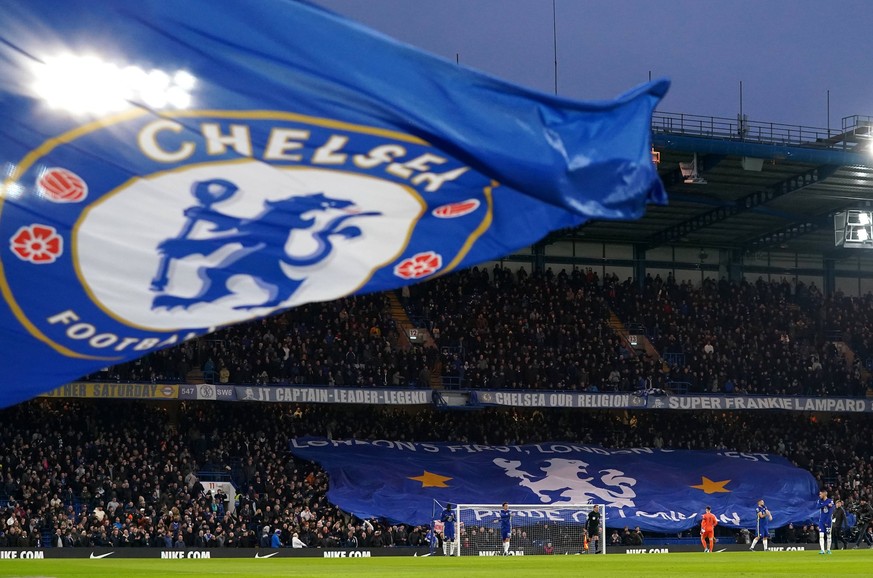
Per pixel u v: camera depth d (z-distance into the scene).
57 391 48.28
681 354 63.97
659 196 8.17
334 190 7.87
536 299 63.72
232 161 7.67
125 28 7.38
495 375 56.47
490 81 7.74
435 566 27.39
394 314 61.22
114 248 7.70
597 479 53.94
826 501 41.12
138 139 7.51
